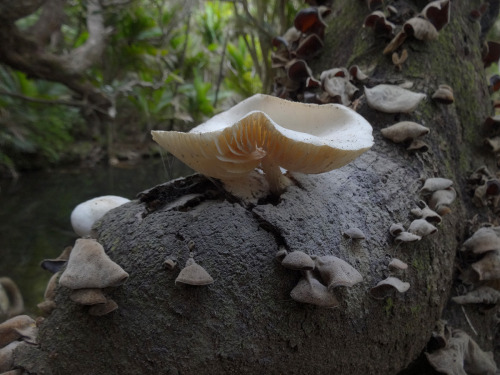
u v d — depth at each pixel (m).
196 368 0.24
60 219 0.87
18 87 1.31
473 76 0.46
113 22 1.30
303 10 0.46
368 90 0.39
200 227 0.26
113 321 0.25
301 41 0.48
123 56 1.34
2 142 1.24
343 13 0.49
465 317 0.38
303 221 0.28
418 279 0.33
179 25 1.47
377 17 0.43
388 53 0.43
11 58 1.05
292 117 0.32
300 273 0.26
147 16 1.37
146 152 1.21
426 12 0.42
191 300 0.25
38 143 1.29
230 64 1.23
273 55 0.50
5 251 0.74
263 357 0.25
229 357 0.25
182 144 0.25
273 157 0.26
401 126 0.37
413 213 0.34
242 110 0.32
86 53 1.16
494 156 0.44
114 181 1.07
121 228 0.27
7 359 0.25
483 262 0.36
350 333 0.28
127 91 1.20
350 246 0.29
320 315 0.27
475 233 0.38
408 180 0.36
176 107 1.07
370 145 0.26
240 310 0.25
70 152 1.33
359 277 0.25
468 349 0.36
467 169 0.42
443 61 0.43
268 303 0.26
